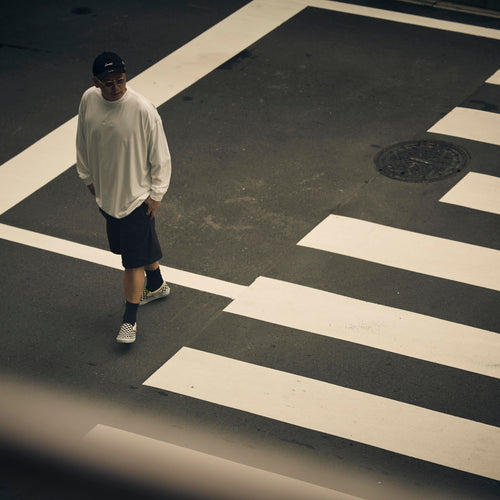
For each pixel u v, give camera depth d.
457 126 18.08
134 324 12.69
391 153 17.33
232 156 17.45
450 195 15.99
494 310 13.22
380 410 11.41
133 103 11.27
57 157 17.64
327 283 13.95
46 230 15.48
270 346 12.62
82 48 21.72
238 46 21.56
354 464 10.58
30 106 19.44
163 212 15.86
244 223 15.51
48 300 13.75
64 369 12.31
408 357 12.32
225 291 13.84
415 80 19.86
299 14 23.00
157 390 11.86
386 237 14.98
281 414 11.38
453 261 14.33
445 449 10.77
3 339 12.92
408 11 23.05
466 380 11.88
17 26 22.84
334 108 18.95
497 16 22.64
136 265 12.33
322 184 16.50
